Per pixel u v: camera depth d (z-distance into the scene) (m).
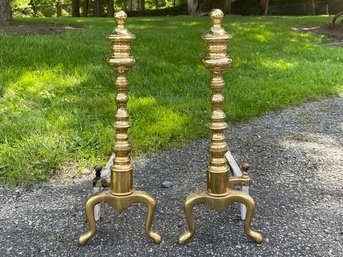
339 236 2.65
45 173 3.52
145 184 3.40
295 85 6.39
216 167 2.49
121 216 2.90
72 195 3.20
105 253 2.51
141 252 2.51
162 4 40.38
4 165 3.50
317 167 3.74
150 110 4.80
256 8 27.36
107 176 2.70
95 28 11.89
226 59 2.40
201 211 2.96
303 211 2.97
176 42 9.04
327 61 8.66
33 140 3.86
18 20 14.51
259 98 5.62
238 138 4.43
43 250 2.54
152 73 6.45
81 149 3.87
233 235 2.66
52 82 5.54
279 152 4.08
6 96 5.03
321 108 5.58
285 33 12.88
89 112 4.76
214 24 2.40
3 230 2.75
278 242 2.59
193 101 5.26
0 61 6.10
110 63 2.43
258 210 2.97
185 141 4.22
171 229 2.75
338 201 3.12
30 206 3.05
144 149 4.00
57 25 12.99
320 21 17.52
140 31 11.12
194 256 2.46
